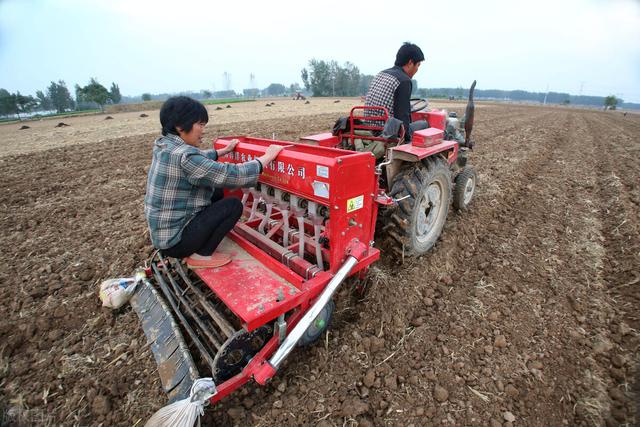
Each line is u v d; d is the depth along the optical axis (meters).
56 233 4.07
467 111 4.77
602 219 4.56
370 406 2.02
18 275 3.23
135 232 3.99
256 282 2.13
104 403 2.02
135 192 5.51
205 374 2.16
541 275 3.21
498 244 3.76
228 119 15.90
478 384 2.14
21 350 2.44
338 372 2.23
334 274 2.26
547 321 2.65
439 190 3.46
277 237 2.85
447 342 2.45
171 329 2.28
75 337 2.51
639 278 3.06
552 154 8.70
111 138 11.53
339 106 28.48
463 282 3.14
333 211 2.11
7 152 9.23
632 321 2.63
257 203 2.88
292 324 2.10
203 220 2.16
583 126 17.59
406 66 3.47
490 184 5.61
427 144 3.06
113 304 2.67
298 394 2.09
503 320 2.65
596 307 2.80
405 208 2.93
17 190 5.68
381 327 2.56
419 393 2.09
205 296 2.53
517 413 1.98
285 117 16.81
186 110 2.02
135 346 2.41
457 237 3.80
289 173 2.32
